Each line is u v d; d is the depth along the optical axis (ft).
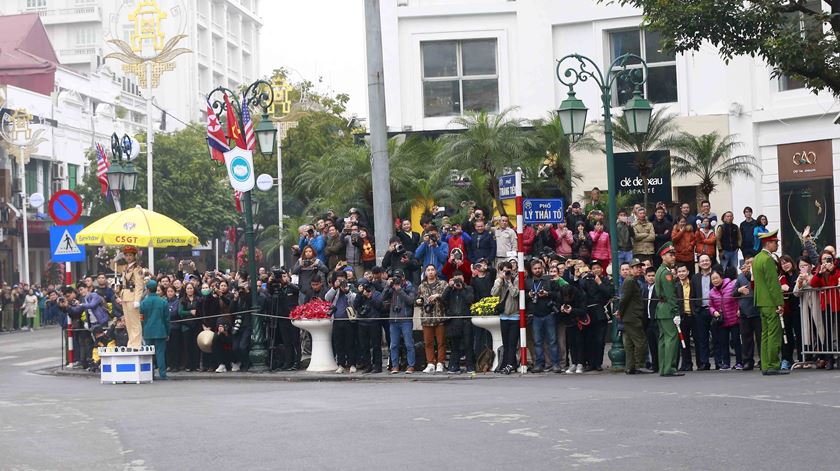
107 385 73.56
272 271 81.51
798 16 70.95
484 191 98.84
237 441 40.27
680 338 69.21
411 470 33.14
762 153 107.45
